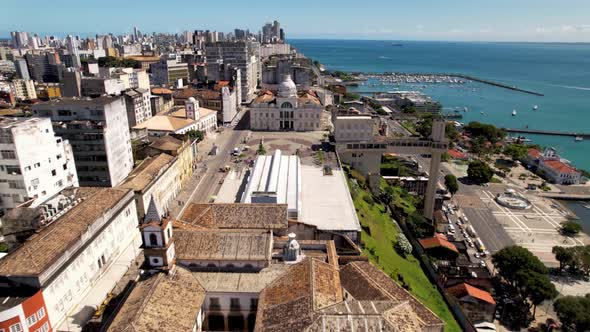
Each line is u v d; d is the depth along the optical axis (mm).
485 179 183000
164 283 64188
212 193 134000
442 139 152500
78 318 70938
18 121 99812
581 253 114750
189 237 75375
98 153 125375
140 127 179250
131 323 54094
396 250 116375
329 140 186875
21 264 64438
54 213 87000
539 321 97375
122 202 93812
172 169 127625
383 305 58750
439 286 103062
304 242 82500
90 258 79188
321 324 53250
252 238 75188
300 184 127250
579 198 171250
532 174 199000
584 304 89875
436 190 164625
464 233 139375
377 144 162375
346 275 74125
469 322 86250
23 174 95875
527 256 102188
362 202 135125
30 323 61062
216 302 68438
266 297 64750
